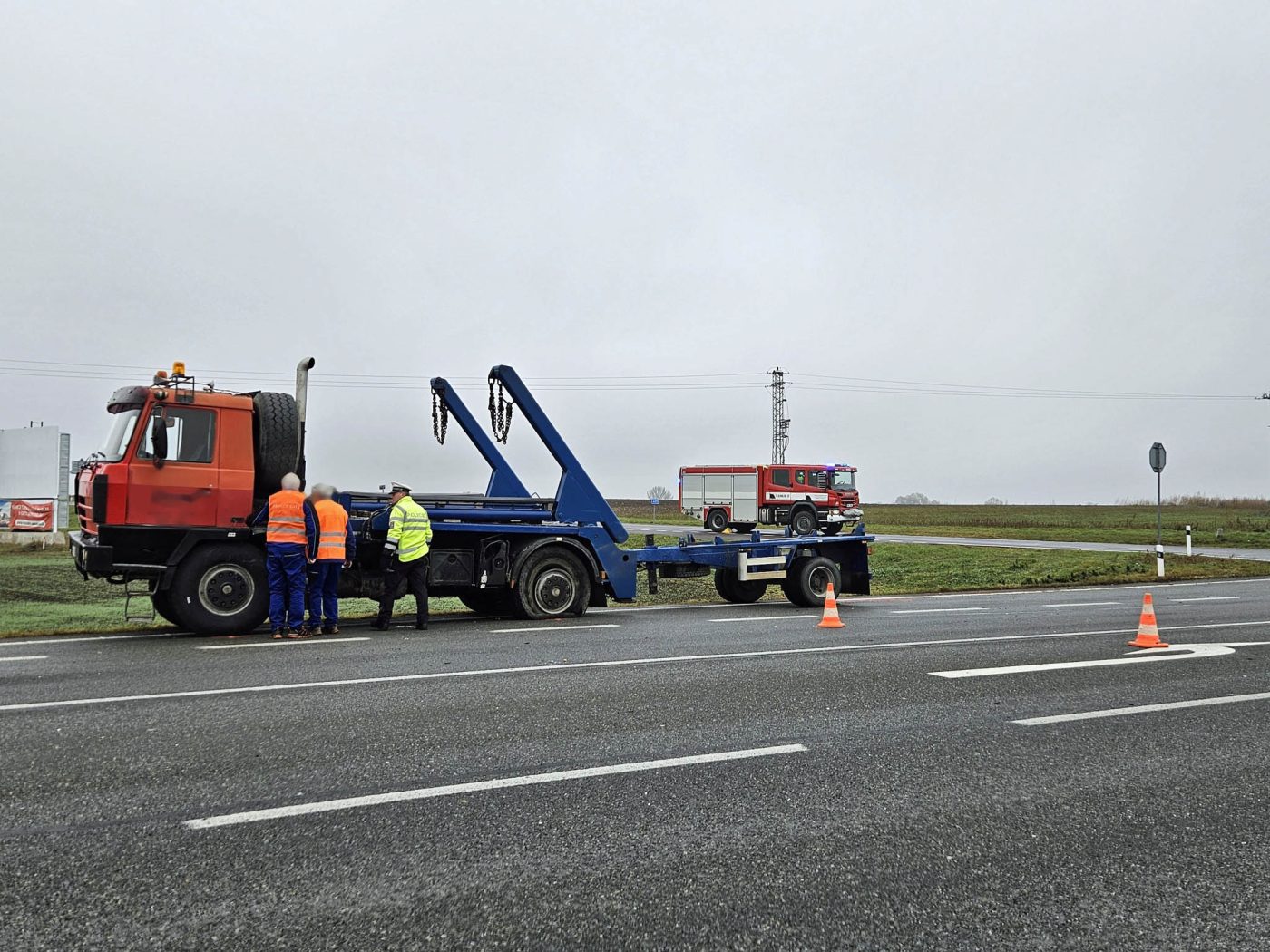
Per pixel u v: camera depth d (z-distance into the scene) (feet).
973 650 30.22
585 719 19.58
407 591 37.52
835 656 28.81
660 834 12.75
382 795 14.28
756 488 122.62
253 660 27.17
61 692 22.02
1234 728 19.34
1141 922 10.29
